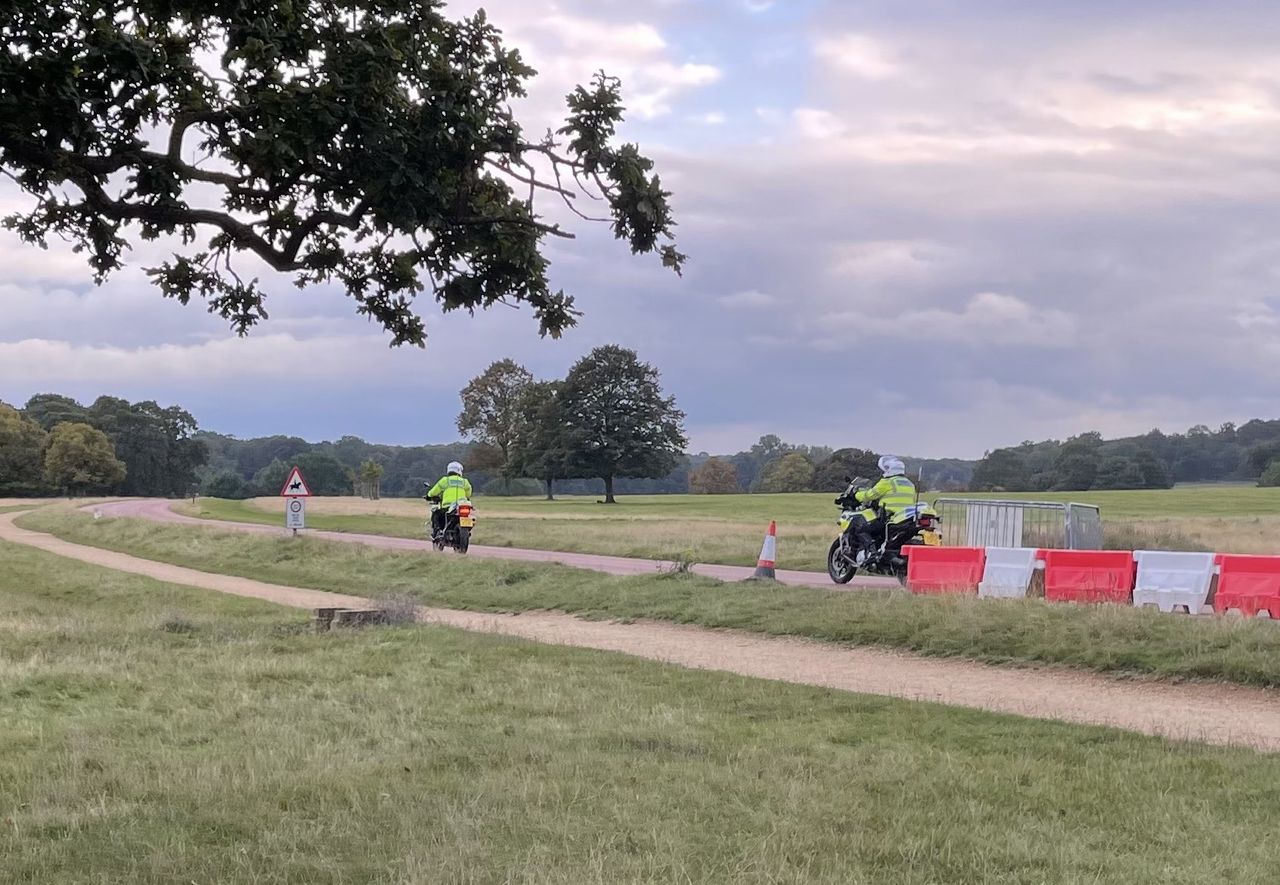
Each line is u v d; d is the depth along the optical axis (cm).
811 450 16200
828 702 1016
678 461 9656
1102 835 627
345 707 983
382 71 547
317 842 594
